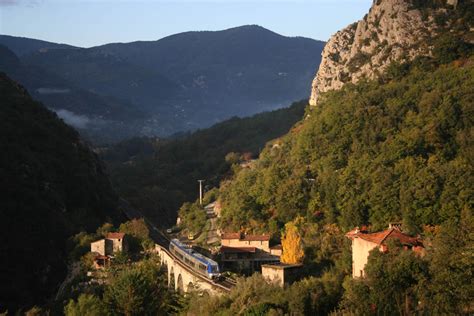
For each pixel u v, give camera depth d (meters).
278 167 199.00
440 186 151.12
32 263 177.12
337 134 193.12
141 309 121.56
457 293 95.25
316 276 126.81
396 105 188.75
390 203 155.12
